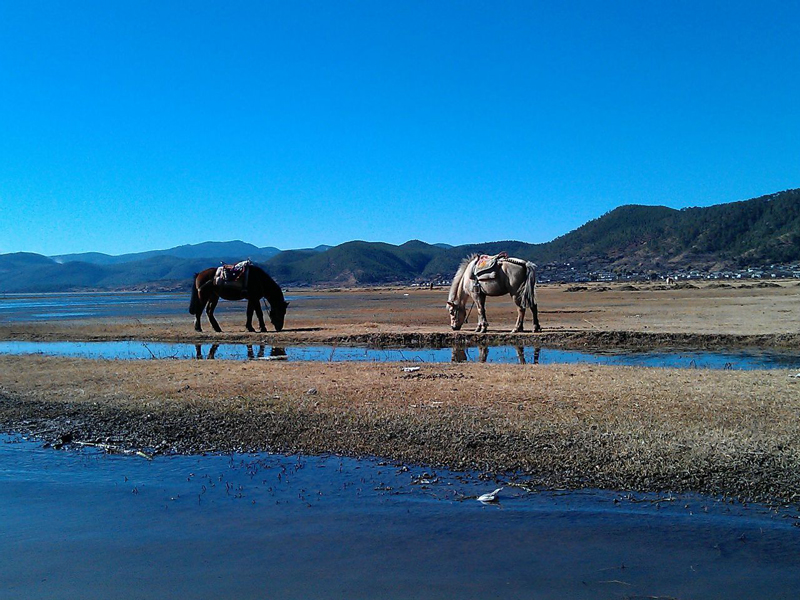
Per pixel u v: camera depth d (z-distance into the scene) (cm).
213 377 1330
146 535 615
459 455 796
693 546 567
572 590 500
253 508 671
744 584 505
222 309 4288
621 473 723
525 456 781
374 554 564
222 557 567
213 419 988
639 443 796
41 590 518
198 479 763
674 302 3831
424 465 777
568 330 2105
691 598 486
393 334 2097
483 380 1213
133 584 524
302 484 734
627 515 629
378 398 1068
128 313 4134
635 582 509
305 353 1877
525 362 1608
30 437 951
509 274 2106
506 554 559
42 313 4600
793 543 568
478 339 2028
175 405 1073
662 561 542
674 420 894
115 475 784
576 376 1243
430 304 4444
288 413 995
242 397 1112
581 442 810
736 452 758
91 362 1619
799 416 902
